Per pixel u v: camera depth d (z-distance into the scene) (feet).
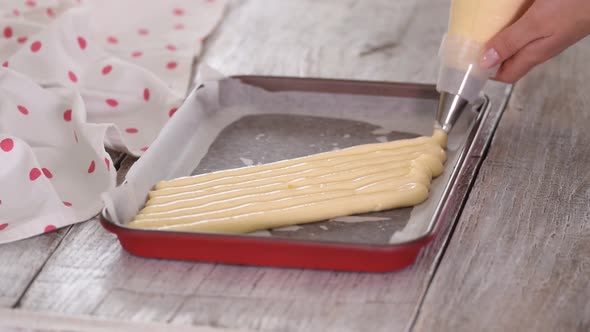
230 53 4.12
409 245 2.30
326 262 2.39
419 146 3.00
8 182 2.79
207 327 2.21
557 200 2.80
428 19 4.50
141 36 4.19
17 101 3.17
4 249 2.62
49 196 2.76
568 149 3.15
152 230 2.39
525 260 2.48
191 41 4.14
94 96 3.48
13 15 3.99
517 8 2.79
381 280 2.38
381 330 2.19
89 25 3.67
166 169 2.96
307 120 3.35
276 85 3.43
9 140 2.79
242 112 3.41
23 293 2.40
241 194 2.71
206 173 2.97
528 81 3.77
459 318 2.24
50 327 2.29
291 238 2.34
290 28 4.41
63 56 3.50
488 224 2.67
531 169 3.00
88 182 2.96
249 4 4.74
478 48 2.86
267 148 3.14
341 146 3.15
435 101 3.33
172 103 3.48
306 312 2.27
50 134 3.16
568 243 2.57
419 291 2.34
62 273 2.48
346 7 4.68
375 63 3.98
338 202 2.64
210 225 2.52
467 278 2.40
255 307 2.29
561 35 2.76
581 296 2.33
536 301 2.31
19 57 3.43
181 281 2.40
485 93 3.59
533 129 3.31
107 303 2.33
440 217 2.43
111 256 2.55
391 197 2.66
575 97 3.60
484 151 3.14
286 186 2.75
